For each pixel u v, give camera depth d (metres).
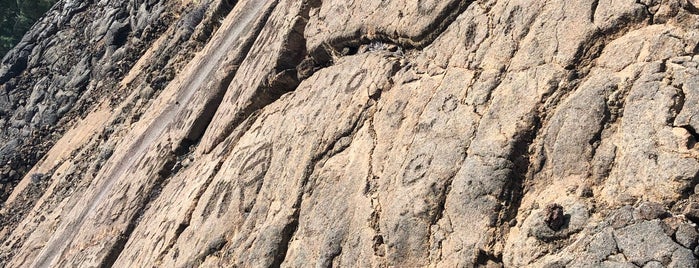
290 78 15.88
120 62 48.78
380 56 12.34
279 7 19.16
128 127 32.53
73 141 42.25
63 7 62.00
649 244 6.61
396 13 12.54
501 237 7.98
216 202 13.26
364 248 9.43
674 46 7.59
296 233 10.91
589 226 7.16
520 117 8.55
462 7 10.88
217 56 24.52
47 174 40.62
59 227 26.19
